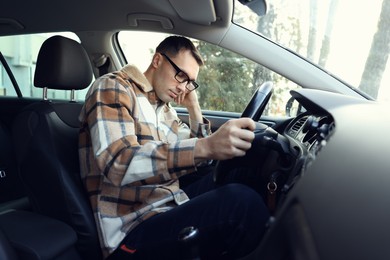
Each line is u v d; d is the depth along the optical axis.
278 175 1.07
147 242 1.06
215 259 1.03
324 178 0.49
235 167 1.11
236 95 1.97
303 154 1.01
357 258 0.41
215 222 0.98
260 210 0.95
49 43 1.45
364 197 0.46
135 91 1.23
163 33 1.99
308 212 0.46
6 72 2.34
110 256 1.11
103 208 1.12
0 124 1.89
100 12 1.89
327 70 1.77
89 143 1.18
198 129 1.55
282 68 1.76
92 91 1.15
